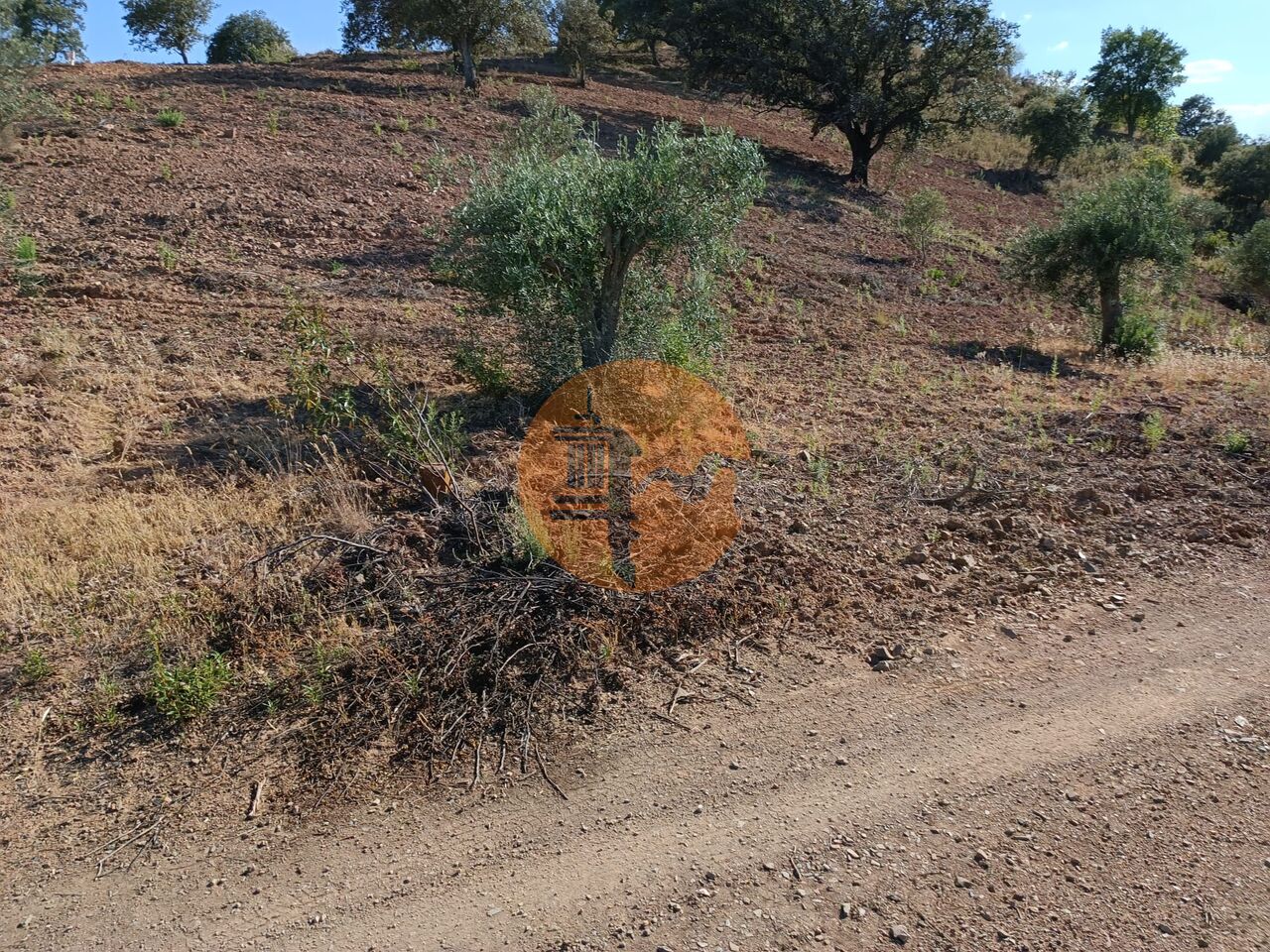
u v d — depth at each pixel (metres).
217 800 3.34
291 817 3.27
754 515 5.48
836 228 15.98
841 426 7.28
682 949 2.73
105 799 3.35
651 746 3.64
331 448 6.10
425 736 3.64
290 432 6.37
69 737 3.63
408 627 4.20
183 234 10.51
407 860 3.09
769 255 13.46
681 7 20.80
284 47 28.45
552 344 6.80
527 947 2.74
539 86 21.12
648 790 3.40
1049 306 12.99
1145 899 2.92
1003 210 20.72
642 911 2.87
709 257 7.04
